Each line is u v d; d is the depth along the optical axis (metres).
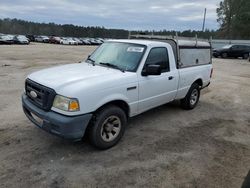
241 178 3.64
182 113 6.40
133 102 4.59
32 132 4.77
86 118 3.79
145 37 6.54
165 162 3.97
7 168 3.60
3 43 37.75
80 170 3.64
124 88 4.32
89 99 3.79
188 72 6.06
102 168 3.72
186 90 6.23
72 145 4.33
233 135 5.18
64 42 51.19
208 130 5.37
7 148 4.15
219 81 11.68
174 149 4.41
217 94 8.84
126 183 3.40
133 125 5.43
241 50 28.33
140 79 4.63
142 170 3.72
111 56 5.09
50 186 3.27
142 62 4.71
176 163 3.95
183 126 5.52
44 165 3.72
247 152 4.44
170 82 5.46
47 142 4.40
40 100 3.97
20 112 5.89
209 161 4.07
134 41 5.25
